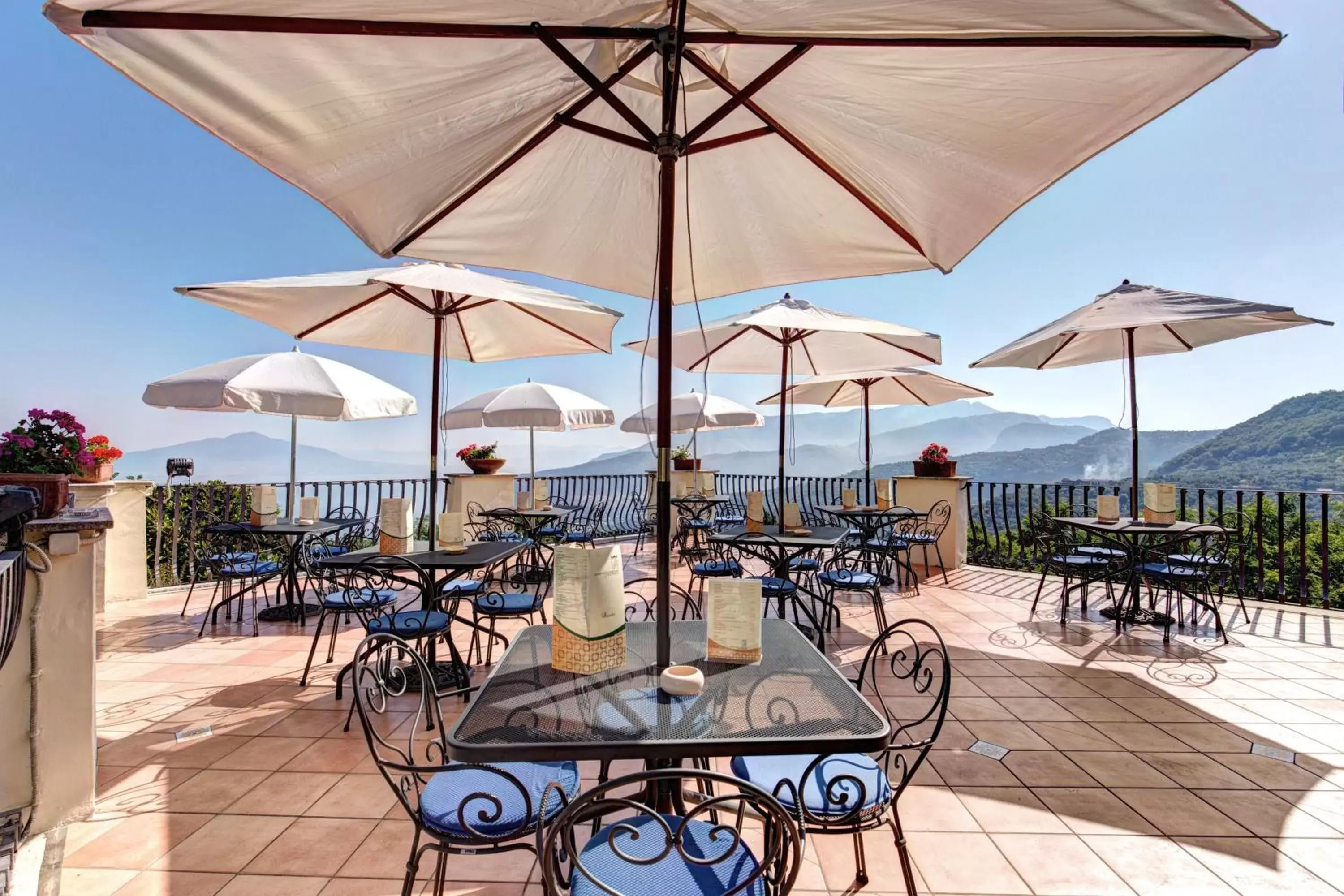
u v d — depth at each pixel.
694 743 1.35
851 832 1.63
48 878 1.97
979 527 8.06
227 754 2.80
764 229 2.70
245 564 4.92
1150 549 4.97
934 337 4.48
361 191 2.15
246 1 1.31
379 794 2.48
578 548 1.80
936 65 1.69
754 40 1.60
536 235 2.75
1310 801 2.46
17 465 2.95
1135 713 3.28
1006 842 2.20
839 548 5.05
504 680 1.71
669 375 1.80
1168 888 1.97
